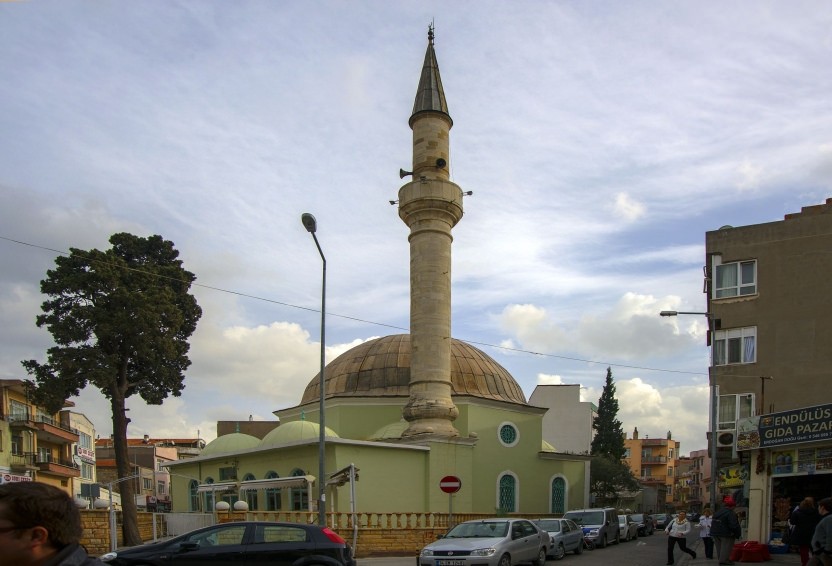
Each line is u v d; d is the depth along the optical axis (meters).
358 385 43.09
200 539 14.98
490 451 41.41
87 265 36.03
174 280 38.62
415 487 35.09
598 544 31.44
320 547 14.93
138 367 37.81
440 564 19.08
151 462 85.00
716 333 33.12
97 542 28.50
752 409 31.55
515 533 20.80
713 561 23.31
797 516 16.14
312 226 22.89
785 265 32.34
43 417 53.06
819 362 30.97
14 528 3.18
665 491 104.06
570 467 45.41
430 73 39.44
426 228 37.12
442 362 36.53
